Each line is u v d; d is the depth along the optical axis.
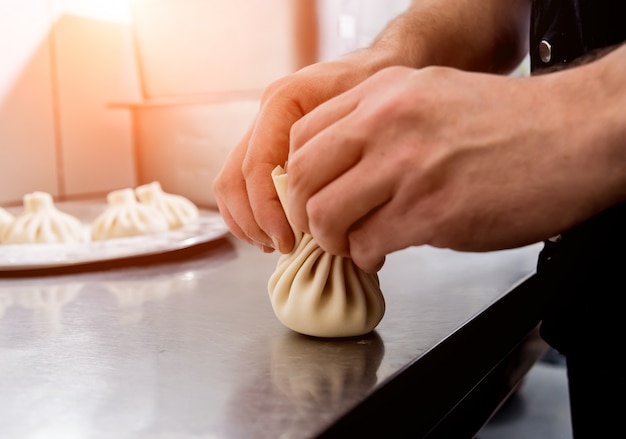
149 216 1.10
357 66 0.62
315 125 0.41
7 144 1.52
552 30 0.59
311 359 0.46
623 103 0.34
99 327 0.55
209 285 0.72
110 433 0.34
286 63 1.32
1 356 0.48
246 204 0.56
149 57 1.59
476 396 0.55
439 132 0.36
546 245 0.65
